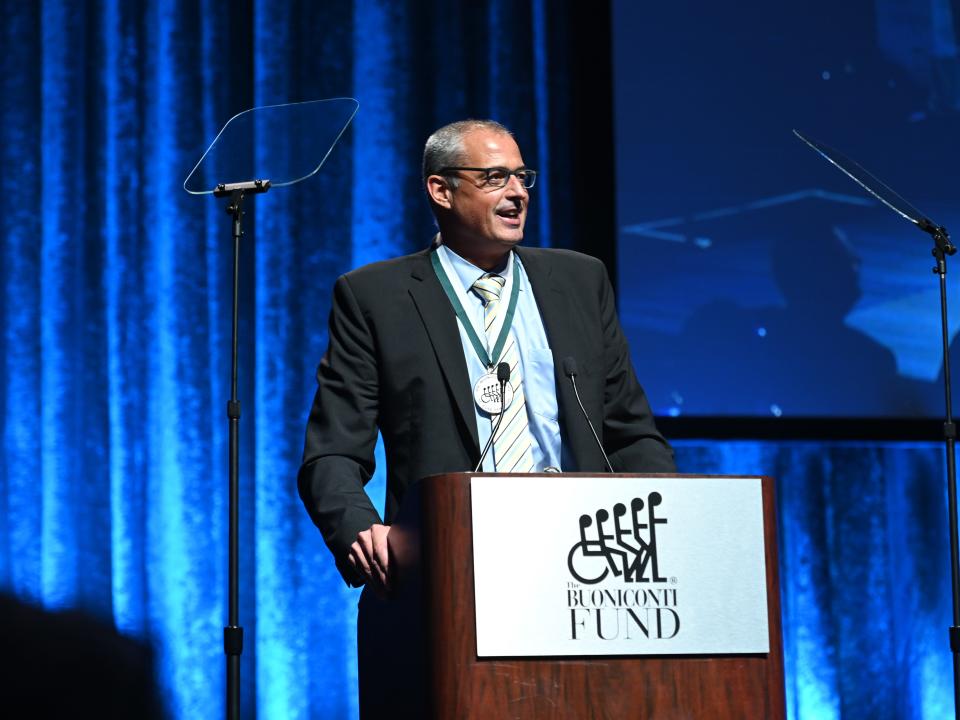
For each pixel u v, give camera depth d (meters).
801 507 13.49
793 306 13.27
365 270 6.90
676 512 5.10
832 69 13.72
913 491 13.82
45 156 12.13
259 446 12.16
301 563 12.15
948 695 13.60
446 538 4.91
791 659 13.30
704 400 13.00
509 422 6.37
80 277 12.09
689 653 5.01
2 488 11.66
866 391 13.27
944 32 13.91
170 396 11.95
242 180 8.59
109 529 11.80
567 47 13.53
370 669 5.84
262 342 12.28
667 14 13.53
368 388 6.61
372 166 12.87
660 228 13.19
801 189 13.48
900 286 13.49
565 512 4.99
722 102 13.49
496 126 7.05
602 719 4.90
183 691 11.64
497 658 4.86
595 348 6.73
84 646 11.58
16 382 11.80
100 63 12.38
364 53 13.01
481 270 6.90
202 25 12.55
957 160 13.80
